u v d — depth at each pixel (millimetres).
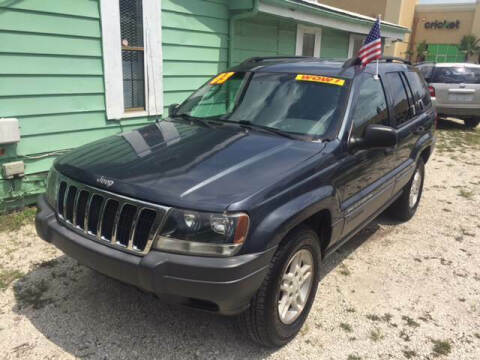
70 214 2908
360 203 3604
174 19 6508
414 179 5215
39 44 4934
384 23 11766
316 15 8875
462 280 3967
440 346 3053
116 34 5672
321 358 2877
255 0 7016
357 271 4031
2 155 4801
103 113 5781
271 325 2734
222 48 7473
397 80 4648
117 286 3566
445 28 37094
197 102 4234
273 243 2543
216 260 2387
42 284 3547
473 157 8852
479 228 5207
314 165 2973
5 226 4555
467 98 11641
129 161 2936
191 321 3176
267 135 3375
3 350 2801
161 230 2449
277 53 9195
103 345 2889
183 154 3002
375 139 3357
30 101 4984
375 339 3090
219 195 2479
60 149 5391
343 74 3758
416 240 4793
